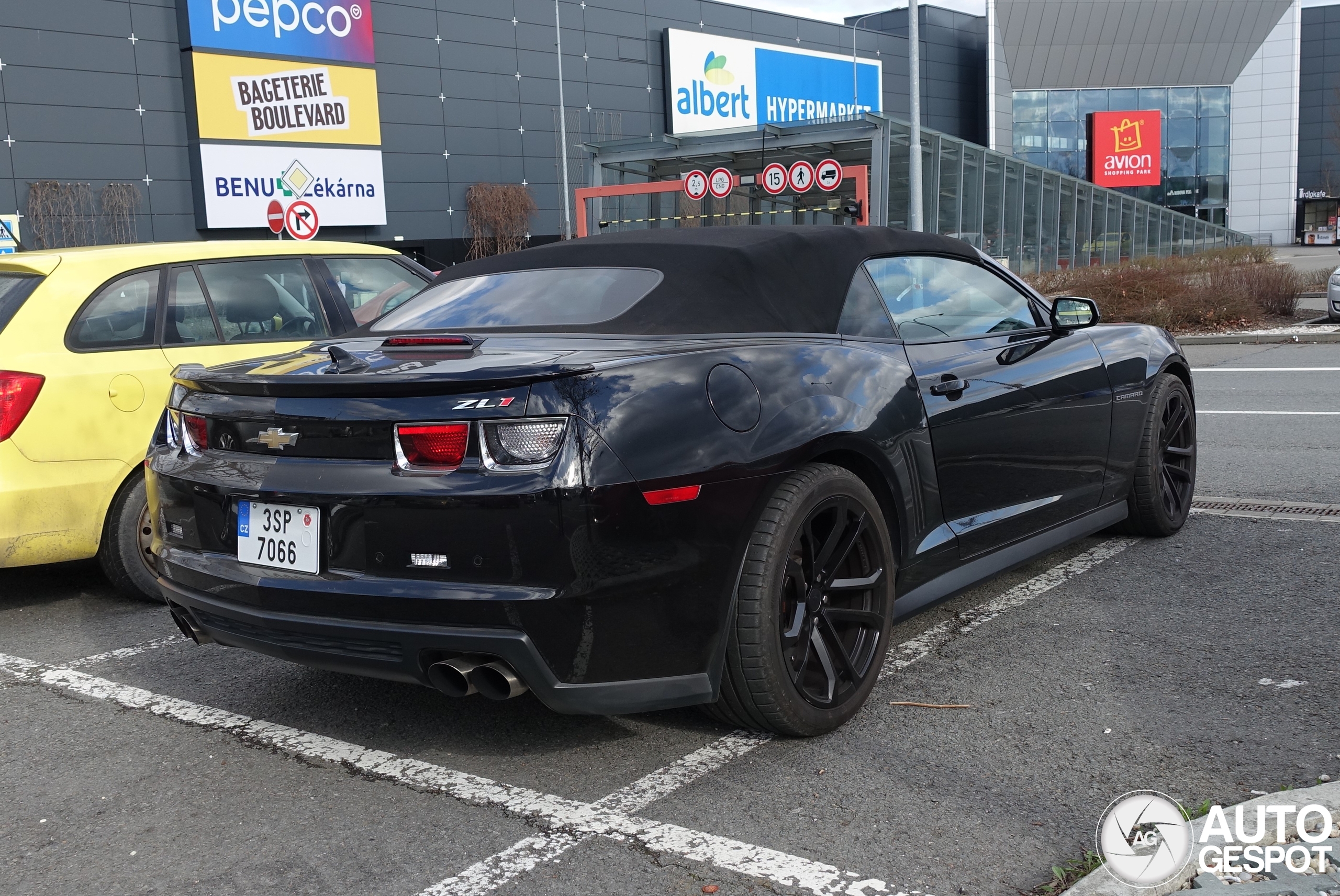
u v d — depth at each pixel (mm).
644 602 2594
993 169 28781
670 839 2494
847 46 48656
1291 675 3285
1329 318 15414
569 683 2576
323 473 2697
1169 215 47188
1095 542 4926
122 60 27938
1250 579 4254
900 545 3295
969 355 3678
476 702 3414
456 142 35156
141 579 4609
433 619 2549
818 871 2328
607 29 39156
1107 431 4363
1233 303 15812
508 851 2477
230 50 29188
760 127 24344
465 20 35094
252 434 2885
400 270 5859
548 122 37531
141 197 28344
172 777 2953
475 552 2518
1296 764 2705
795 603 2936
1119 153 59031
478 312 3389
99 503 4430
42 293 4445
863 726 3080
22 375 4234
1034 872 2287
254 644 2910
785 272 3275
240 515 2898
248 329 5012
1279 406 8602
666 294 3172
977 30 56812
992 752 2871
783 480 2861
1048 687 3291
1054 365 4047
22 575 5285
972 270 4027
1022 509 3861
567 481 2488
